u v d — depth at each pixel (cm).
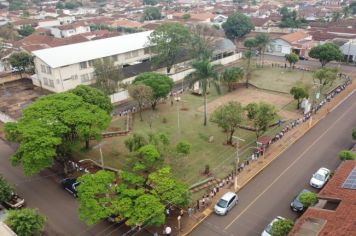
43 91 7612
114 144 5025
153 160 3612
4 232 2795
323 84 6266
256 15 16000
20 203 3703
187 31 7919
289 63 8738
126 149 4847
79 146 4116
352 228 2245
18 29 14188
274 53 10000
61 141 3884
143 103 6059
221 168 4306
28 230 2906
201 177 4116
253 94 6800
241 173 4169
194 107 6294
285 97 6525
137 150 3878
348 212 2473
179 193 3178
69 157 4656
